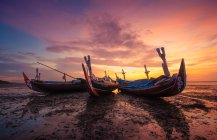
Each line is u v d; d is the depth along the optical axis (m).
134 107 10.91
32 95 19.39
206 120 7.50
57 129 6.29
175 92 12.55
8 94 20.94
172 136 5.52
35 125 6.84
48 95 19.03
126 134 5.72
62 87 19.98
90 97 16.31
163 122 7.23
